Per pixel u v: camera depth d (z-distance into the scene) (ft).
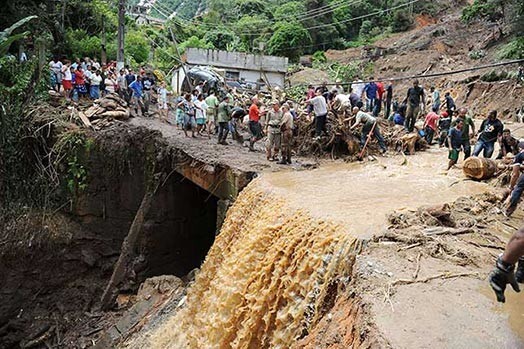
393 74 160.66
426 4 219.41
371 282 20.75
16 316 56.18
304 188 39.52
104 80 79.66
